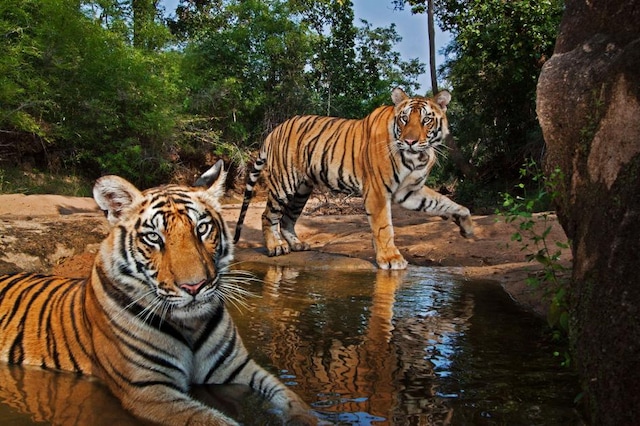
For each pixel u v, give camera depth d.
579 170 3.66
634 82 3.25
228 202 22.59
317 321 5.05
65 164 20.41
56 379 3.60
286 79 26.88
